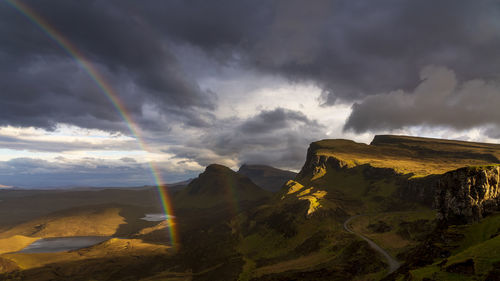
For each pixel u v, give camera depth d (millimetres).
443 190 181125
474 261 99938
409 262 154750
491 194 160125
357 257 190000
